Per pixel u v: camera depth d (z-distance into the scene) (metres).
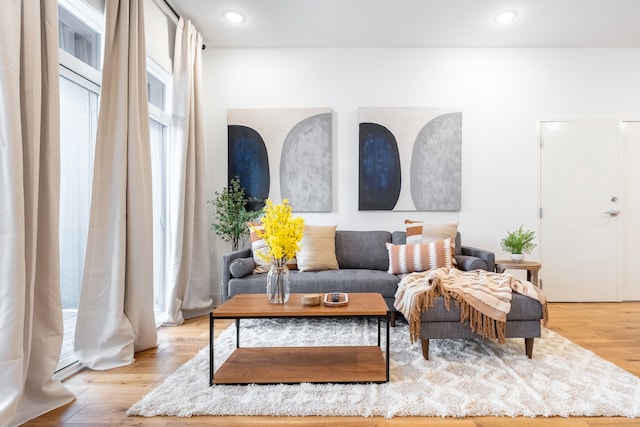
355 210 3.64
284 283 1.98
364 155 3.59
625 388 1.72
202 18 3.12
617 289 3.62
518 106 3.63
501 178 3.62
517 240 3.17
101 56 2.36
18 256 1.39
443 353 2.16
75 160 2.19
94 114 2.31
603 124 3.62
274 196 3.61
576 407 1.54
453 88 3.63
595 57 3.63
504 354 2.14
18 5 1.42
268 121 3.60
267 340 2.43
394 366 1.95
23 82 1.48
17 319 1.38
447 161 3.58
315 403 1.57
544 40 3.49
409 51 3.64
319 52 3.64
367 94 3.64
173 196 3.04
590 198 3.62
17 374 1.38
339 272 2.95
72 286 2.21
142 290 2.27
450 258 2.88
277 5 2.92
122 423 1.48
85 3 2.11
